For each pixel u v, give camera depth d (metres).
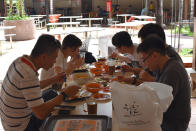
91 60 4.03
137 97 1.46
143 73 2.50
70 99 2.13
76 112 1.92
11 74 1.77
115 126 1.54
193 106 3.93
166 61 1.86
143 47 1.82
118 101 1.50
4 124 1.89
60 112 1.90
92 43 9.16
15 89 1.74
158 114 1.47
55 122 1.73
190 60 5.71
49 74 2.86
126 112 1.49
